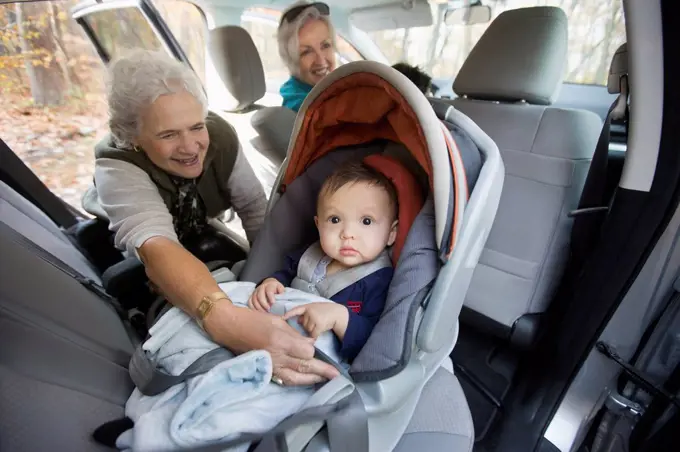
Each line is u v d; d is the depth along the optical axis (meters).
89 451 0.54
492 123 1.28
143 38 1.80
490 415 1.32
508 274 1.31
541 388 1.21
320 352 0.69
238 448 0.57
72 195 1.67
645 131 0.83
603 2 1.49
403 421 0.75
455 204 0.65
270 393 0.63
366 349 0.69
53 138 1.66
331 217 0.82
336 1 1.81
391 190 0.82
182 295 0.73
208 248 1.16
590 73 1.65
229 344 0.68
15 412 0.49
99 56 1.70
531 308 1.30
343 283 0.83
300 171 0.97
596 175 1.07
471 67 1.34
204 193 1.12
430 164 0.64
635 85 0.82
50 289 0.71
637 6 0.76
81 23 1.61
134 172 0.94
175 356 0.68
